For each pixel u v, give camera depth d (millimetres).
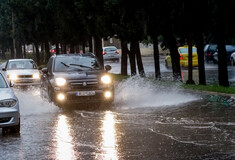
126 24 31797
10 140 14703
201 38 31891
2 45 126312
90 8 40094
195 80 39031
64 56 25047
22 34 80312
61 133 15680
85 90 22531
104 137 14703
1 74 18406
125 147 13117
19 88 35031
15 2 73188
